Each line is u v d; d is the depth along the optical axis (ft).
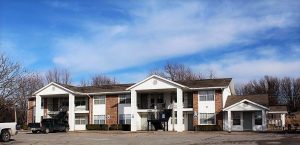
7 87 86.99
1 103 86.84
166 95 179.32
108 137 126.21
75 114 195.62
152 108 180.55
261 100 163.73
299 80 329.11
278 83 332.39
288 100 330.54
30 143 100.99
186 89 169.48
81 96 196.75
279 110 210.18
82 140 112.27
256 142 91.25
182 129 164.25
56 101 204.03
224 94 167.12
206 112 168.35
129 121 183.42
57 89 192.95
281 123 207.72
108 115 188.55
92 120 191.93
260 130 158.10
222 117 164.66
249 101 157.17
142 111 176.65
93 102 193.26
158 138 116.67
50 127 165.78
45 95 197.77
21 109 209.97
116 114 186.91
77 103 197.67
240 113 163.32
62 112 195.72
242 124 162.40
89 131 174.29
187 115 174.29
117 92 186.19
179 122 164.04
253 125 160.66
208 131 159.63
